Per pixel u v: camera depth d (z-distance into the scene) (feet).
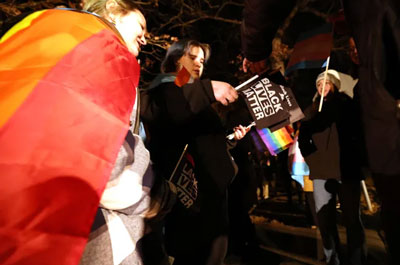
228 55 40.75
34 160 3.03
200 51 8.75
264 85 8.11
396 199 2.84
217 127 8.19
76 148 3.20
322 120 10.57
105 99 3.61
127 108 3.77
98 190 3.19
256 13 4.32
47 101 3.27
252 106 7.97
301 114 7.97
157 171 4.50
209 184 7.70
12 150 3.02
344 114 10.21
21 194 2.91
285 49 27.84
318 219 11.03
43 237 2.89
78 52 3.67
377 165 2.92
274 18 4.32
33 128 3.13
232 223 13.75
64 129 3.21
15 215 2.85
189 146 7.72
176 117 7.04
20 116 3.15
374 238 14.76
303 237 15.85
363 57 2.94
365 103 2.98
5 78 3.41
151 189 4.20
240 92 8.13
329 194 10.89
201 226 7.54
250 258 13.39
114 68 3.86
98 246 3.78
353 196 10.32
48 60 3.54
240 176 13.75
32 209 2.90
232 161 8.31
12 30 3.99
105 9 5.37
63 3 18.08
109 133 3.42
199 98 6.84
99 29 4.05
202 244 7.59
